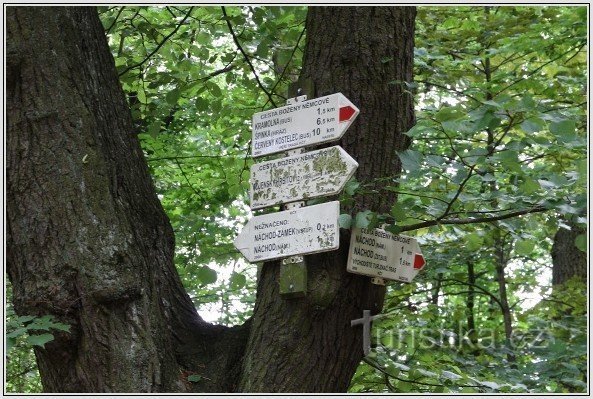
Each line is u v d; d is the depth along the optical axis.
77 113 3.38
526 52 5.84
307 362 3.25
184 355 3.44
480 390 4.26
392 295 6.44
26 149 3.31
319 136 3.36
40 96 3.36
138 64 5.30
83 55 3.56
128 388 3.12
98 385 3.14
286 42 5.31
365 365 4.48
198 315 3.64
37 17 3.47
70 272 3.17
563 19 5.54
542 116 3.07
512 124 3.21
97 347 3.14
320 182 3.29
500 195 3.62
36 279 3.18
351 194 3.18
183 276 6.48
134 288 3.22
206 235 5.98
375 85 3.51
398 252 3.49
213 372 3.39
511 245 7.33
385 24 3.59
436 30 6.31
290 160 3.39
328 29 3.59
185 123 7.53
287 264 3.28
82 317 3.16
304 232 3.27
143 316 3.23
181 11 5.71
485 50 5.99
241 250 3.42
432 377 4.31
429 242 6.66
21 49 3.39
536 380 4.99
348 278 3.32
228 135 5.95
